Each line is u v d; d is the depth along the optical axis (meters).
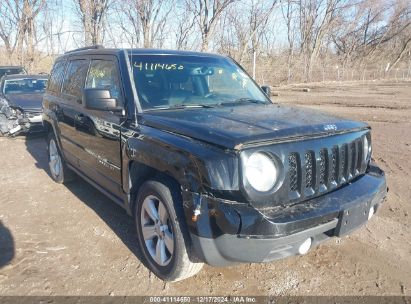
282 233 2.46
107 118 3.80
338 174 2.95
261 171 2.56
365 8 40.66
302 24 32.66
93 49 4.67
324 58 39.28
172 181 2.99
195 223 2.62
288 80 29.64
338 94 20.31
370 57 48.31
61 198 5.10
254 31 23.00
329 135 2.92
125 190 3.55
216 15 18.75
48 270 3.38
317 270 3.37
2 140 8.97
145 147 3.10
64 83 5.29
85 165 4.54
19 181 5.84
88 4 18.48
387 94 20.34
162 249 3.15
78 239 3.96
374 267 3.40
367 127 3.35
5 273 3.33
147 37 19.31
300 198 2.71
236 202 2.50
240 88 4.32
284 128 2.75
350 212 2.78
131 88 3.61
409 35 47.66
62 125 5.10
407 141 8.42
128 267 3.43
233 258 2.57
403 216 4.42
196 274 3.32
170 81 3.87
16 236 4.01
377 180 3.21
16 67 16.47
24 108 8.95
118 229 4.18
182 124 2.98
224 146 2.55
